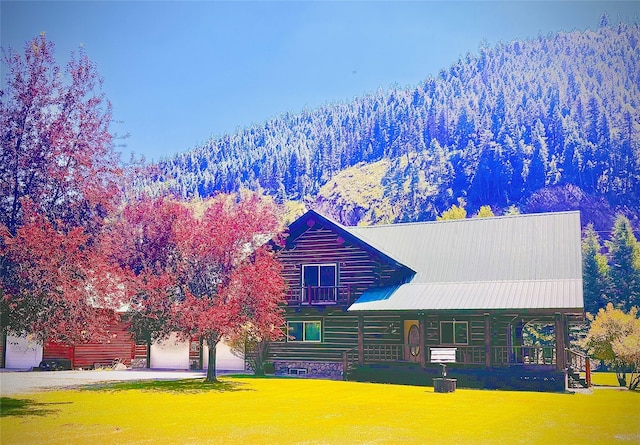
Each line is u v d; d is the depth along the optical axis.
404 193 145.50
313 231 33.94
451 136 153.62
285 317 33.97
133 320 28.12
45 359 34.66
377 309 29.14
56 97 21.22
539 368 26.38
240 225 27.38
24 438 15.68
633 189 124.62
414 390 25.39
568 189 128.62
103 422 17.70
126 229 27.52
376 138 164.62
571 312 26.05
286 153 158.75
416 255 32.88
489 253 31.52
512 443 15.13
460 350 28.53
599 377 36.50
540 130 137.12
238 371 36.06
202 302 26.52
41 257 18.78
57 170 20.45
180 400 21.89
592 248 69.75
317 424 17.44
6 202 20.11
